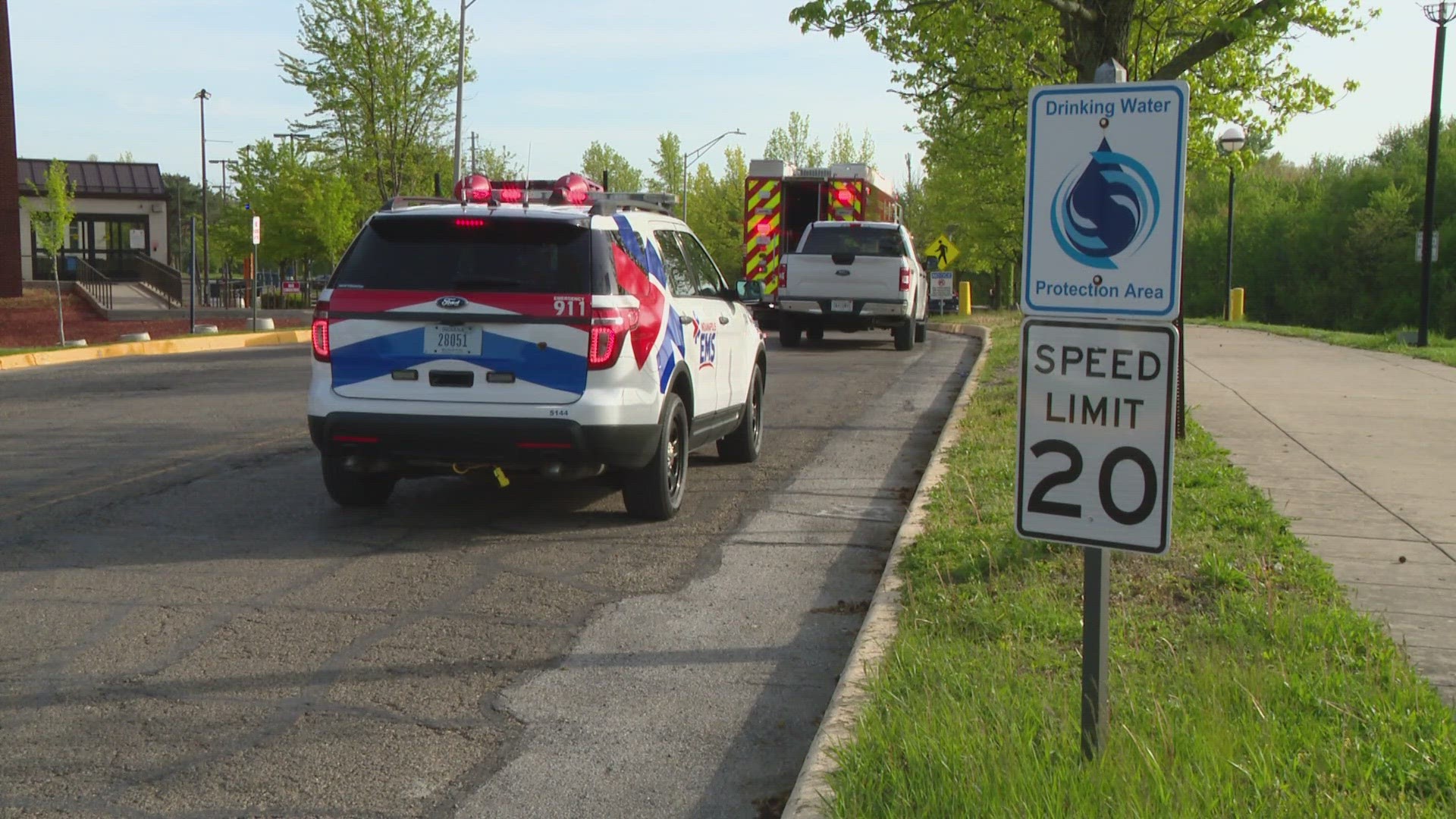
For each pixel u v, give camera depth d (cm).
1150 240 646
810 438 2216
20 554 1343
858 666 922
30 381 3041
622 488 1514
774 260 4903
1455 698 838
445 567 1313
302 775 803
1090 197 656
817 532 1498
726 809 761
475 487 1741
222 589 1221
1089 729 689
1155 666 895
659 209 1753
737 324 1839
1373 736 748
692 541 1441
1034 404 677
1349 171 11781
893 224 4122
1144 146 644
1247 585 1098
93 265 9075
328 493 1620
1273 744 724
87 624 1107
